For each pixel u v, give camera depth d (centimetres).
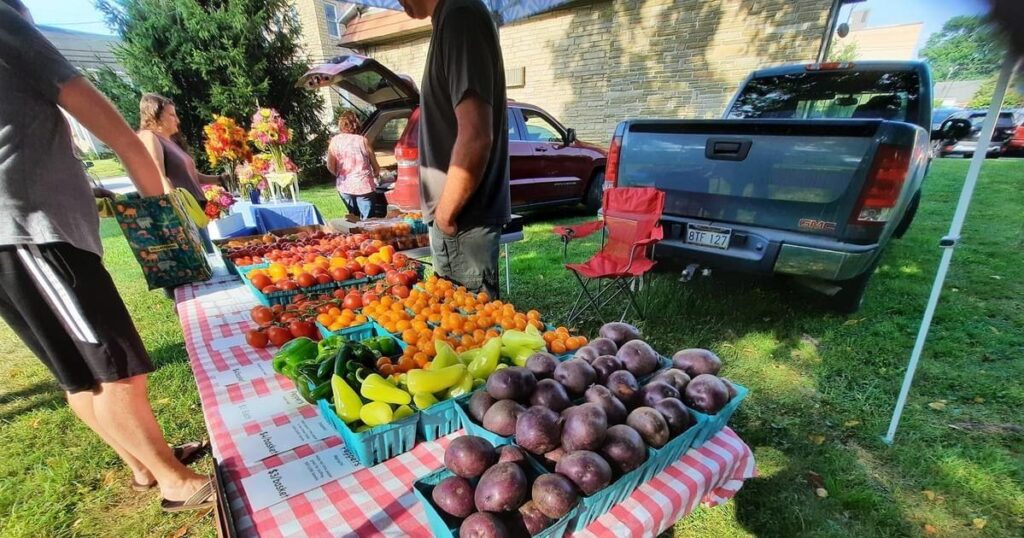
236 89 929
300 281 222
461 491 91
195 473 175
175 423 252
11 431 250
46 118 127
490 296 224
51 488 210
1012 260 444
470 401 121
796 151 274
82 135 1580
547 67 861
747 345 312
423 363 142
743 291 385
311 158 1087
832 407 250
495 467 93
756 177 293
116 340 139
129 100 914
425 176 213
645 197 339
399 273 227
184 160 351
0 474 220
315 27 1211
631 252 311
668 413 112
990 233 529
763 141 286
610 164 369
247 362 170
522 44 875
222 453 123
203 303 231
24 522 195
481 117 178
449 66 178
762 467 212
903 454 215
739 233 302
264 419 137
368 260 254
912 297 370
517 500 89
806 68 396
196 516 194
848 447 223
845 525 185
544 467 101
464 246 213
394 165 651
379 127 624
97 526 193
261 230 383
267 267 247
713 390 119
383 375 138
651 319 349
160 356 315
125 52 892
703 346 311
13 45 120
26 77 122
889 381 268
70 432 248
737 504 195
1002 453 213
